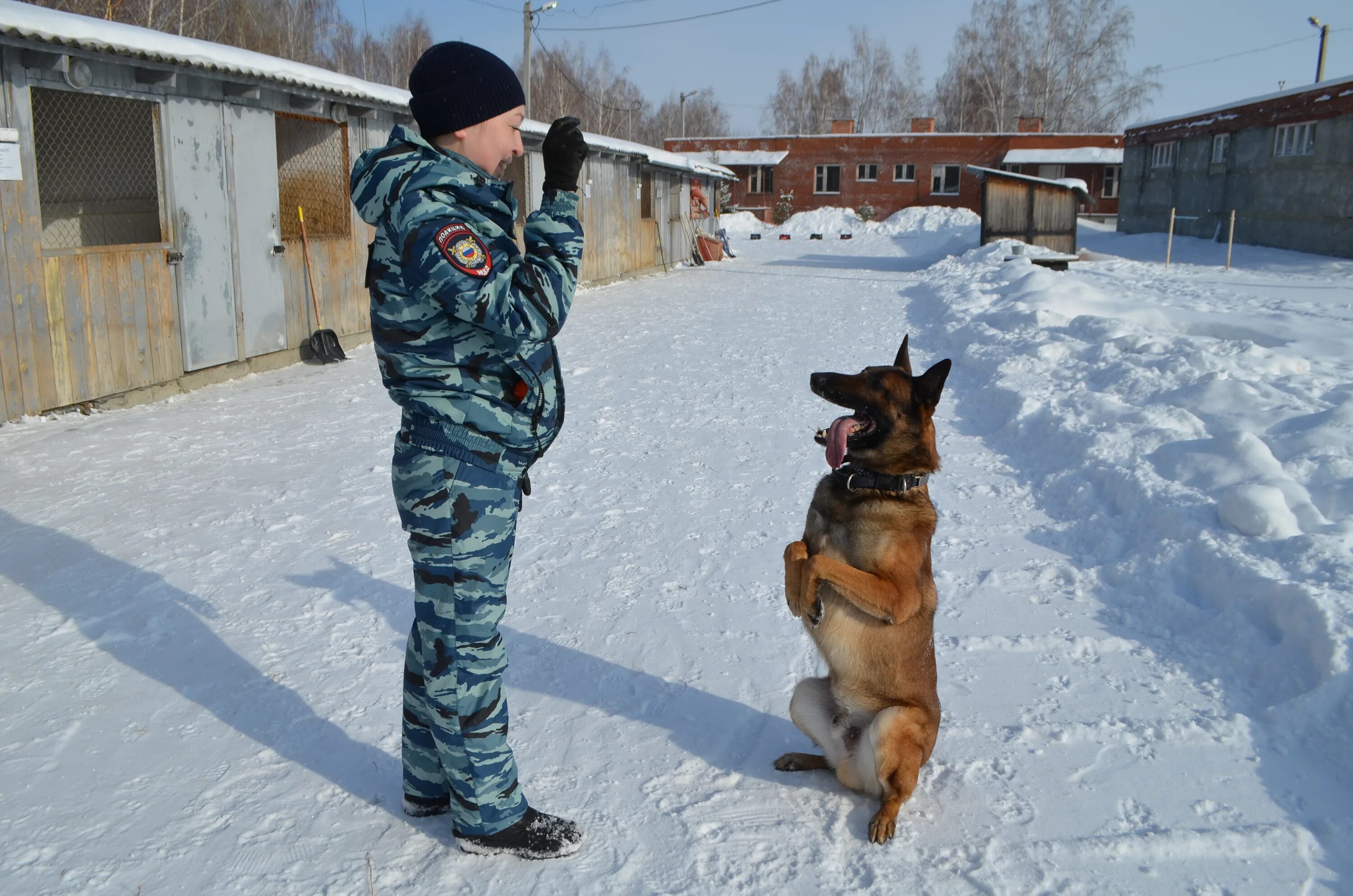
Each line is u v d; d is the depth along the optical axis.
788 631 4.07
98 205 9.44
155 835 2.61
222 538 4.93
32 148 7.12
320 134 10.92
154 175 8.91
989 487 6.12
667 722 3.33
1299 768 3.00
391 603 4.21
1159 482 5.18
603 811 2.79
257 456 6.48
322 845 2.59
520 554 4.92
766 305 16.58
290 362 10.25
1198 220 29.08
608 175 20.22
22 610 4.07
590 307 16.16
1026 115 60.16
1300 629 3.55
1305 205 23.36
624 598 4.38
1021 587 4.54
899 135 44.12
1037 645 3.92
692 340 12.19
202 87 8.72
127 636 3.86
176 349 8.61
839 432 2.89
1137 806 2.83
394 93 11.64
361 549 4.83
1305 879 2.49
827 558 2.76
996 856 2.60
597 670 3.70
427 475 2.30
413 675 2.55
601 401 8.52
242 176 9.34
